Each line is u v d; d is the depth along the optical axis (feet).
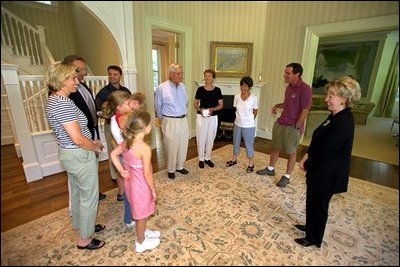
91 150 4.56
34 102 7.88
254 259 4.74
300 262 4.67
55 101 4.08
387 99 17.85
